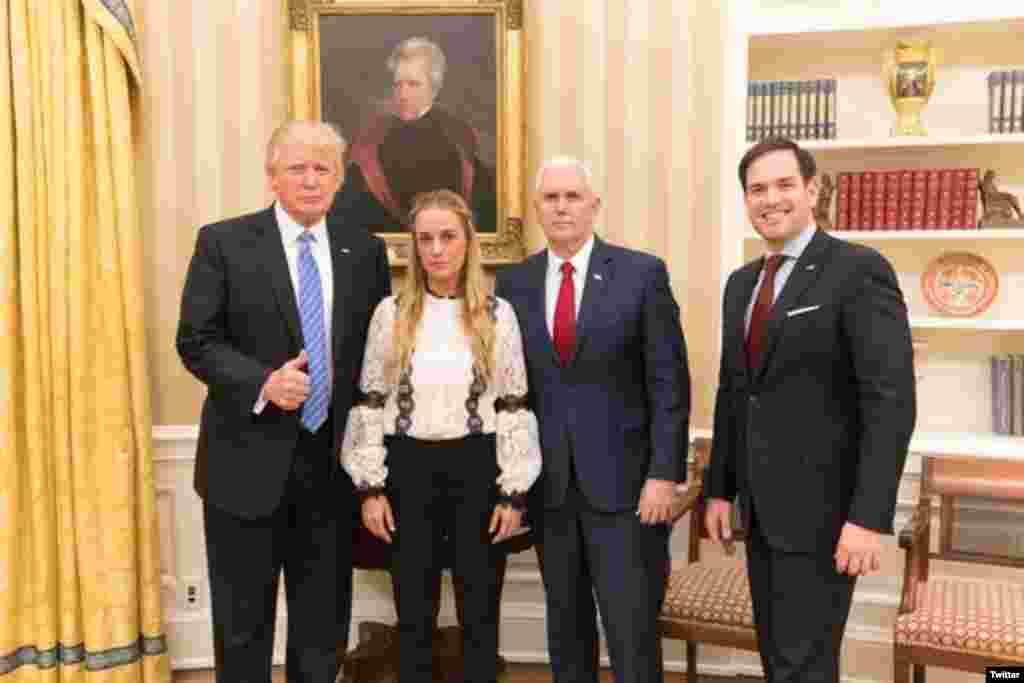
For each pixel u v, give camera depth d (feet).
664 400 7.18
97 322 9.52
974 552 8.43
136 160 10.02
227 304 7.38
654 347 7.24
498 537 7.19
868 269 5.99
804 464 6.17
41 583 9.36
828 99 9.56
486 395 7.34
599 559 7.18
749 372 6.55
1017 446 9.21
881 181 9.52
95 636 9.43
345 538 7.75
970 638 7.05
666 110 9.95
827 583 6.18
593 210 7.44
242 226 7.52
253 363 7.06
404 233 10.21
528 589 10.43
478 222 10.18
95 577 9.45
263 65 10.22
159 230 10.18
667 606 7.89
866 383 5.92
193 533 10.36
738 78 9.63
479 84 10.03
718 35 9.76
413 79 10.04
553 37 10.11
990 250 9.89
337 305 7.48
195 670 10.39
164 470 10.30
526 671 10.25
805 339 6.11
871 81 10.11
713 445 7.09
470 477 7.28
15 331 9.27
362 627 10.13
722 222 9.88
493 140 10.09
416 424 7.23
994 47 9.73
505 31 9.91
